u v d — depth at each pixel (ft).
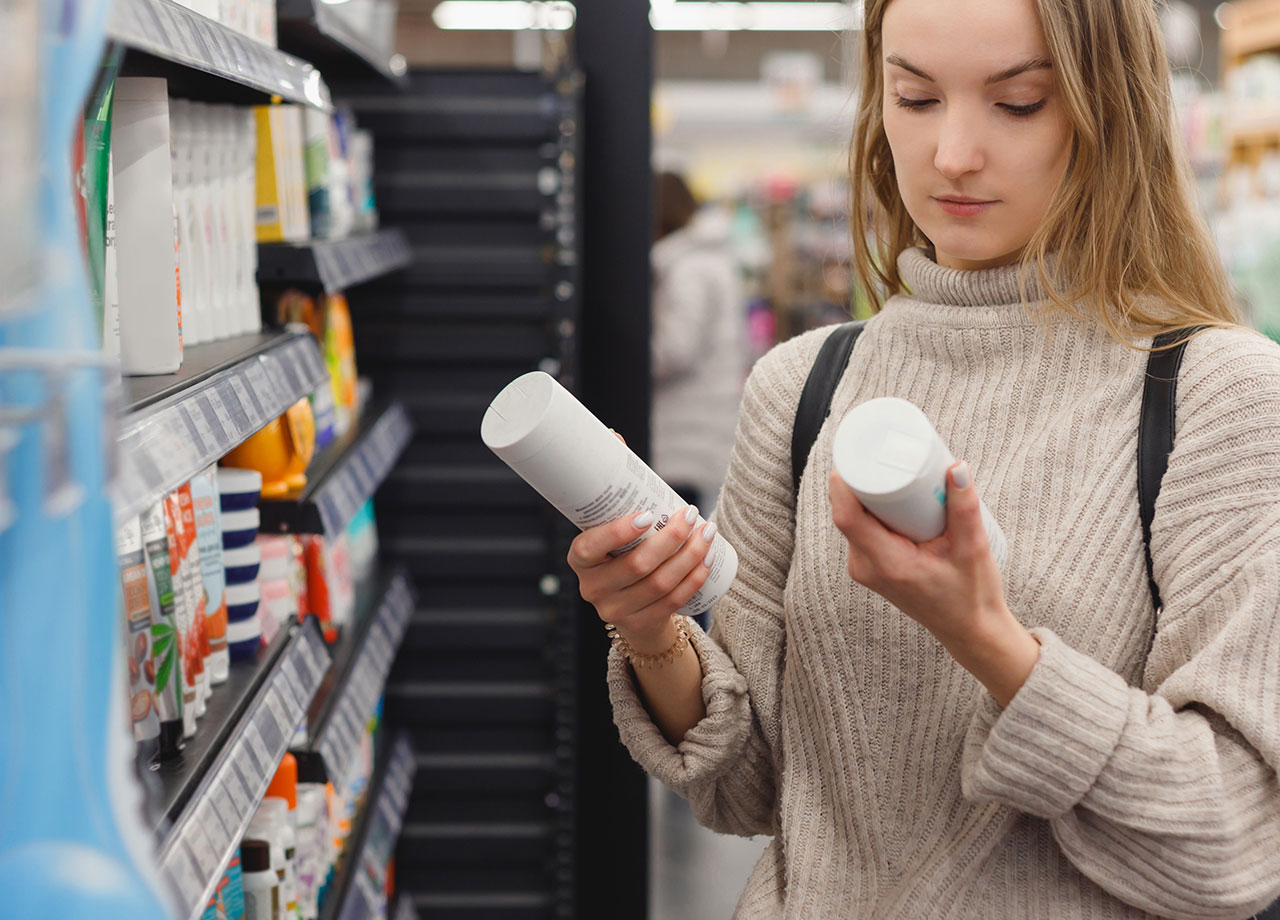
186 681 4.02
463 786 9.73
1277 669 3.35
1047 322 3.84
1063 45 3.48
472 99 9.33
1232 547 3.44
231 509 4.88
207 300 5.08
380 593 8.23
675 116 28.73
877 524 3.14
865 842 3.96
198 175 4.97
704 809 4.49
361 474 6.89
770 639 4.28
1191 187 3.95
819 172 28.71
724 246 17.11
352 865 6.73
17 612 1.65
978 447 3.91
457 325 9.53
